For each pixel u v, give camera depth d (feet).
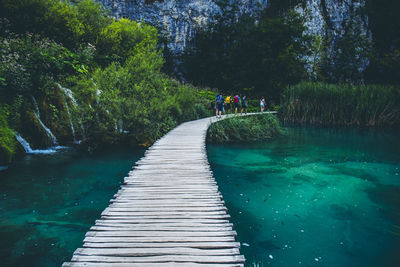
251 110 83.15
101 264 8.54
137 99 37.11
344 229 15.83
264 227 15.96
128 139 35.27
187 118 54.44
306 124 65.46
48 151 31.24
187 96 51.47
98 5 53.72
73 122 34.78
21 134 29.91
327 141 45.09
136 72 42.09
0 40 36.47
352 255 13.14
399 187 23.39
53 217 16.07
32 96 32.94
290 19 118.93
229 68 129.29
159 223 11.44
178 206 13.17
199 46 137.08
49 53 37.65
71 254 12.35
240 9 150.71
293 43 112.47
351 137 48.98
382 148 39.99
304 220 16.94
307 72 127.24
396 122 62.08
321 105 65.51
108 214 12.23
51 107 33.65
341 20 160.76
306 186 23.47
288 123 67.31
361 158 33.76
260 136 47.21
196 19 137.18
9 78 30.37
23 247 12.85
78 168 25.95
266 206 19.12
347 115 63.77
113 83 36.58
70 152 31.32
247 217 17.30
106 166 26.81
